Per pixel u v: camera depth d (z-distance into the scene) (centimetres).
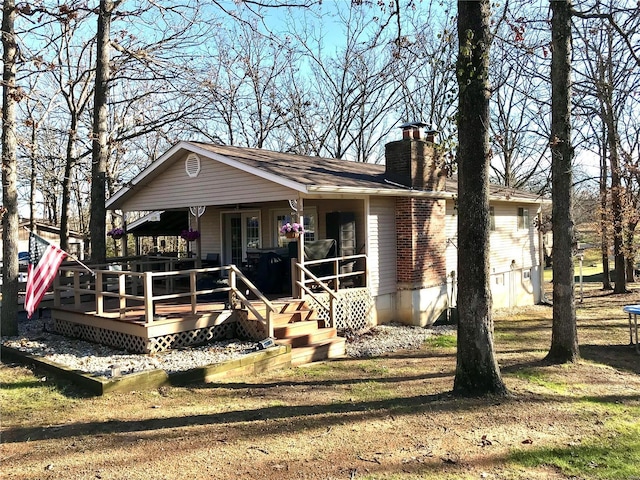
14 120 983
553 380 749
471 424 561
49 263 781
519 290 1783
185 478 435
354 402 645
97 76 1258
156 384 706
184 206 1365
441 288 1355
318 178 1101
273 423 566
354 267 1236
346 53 3067
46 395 675
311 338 941
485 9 639
